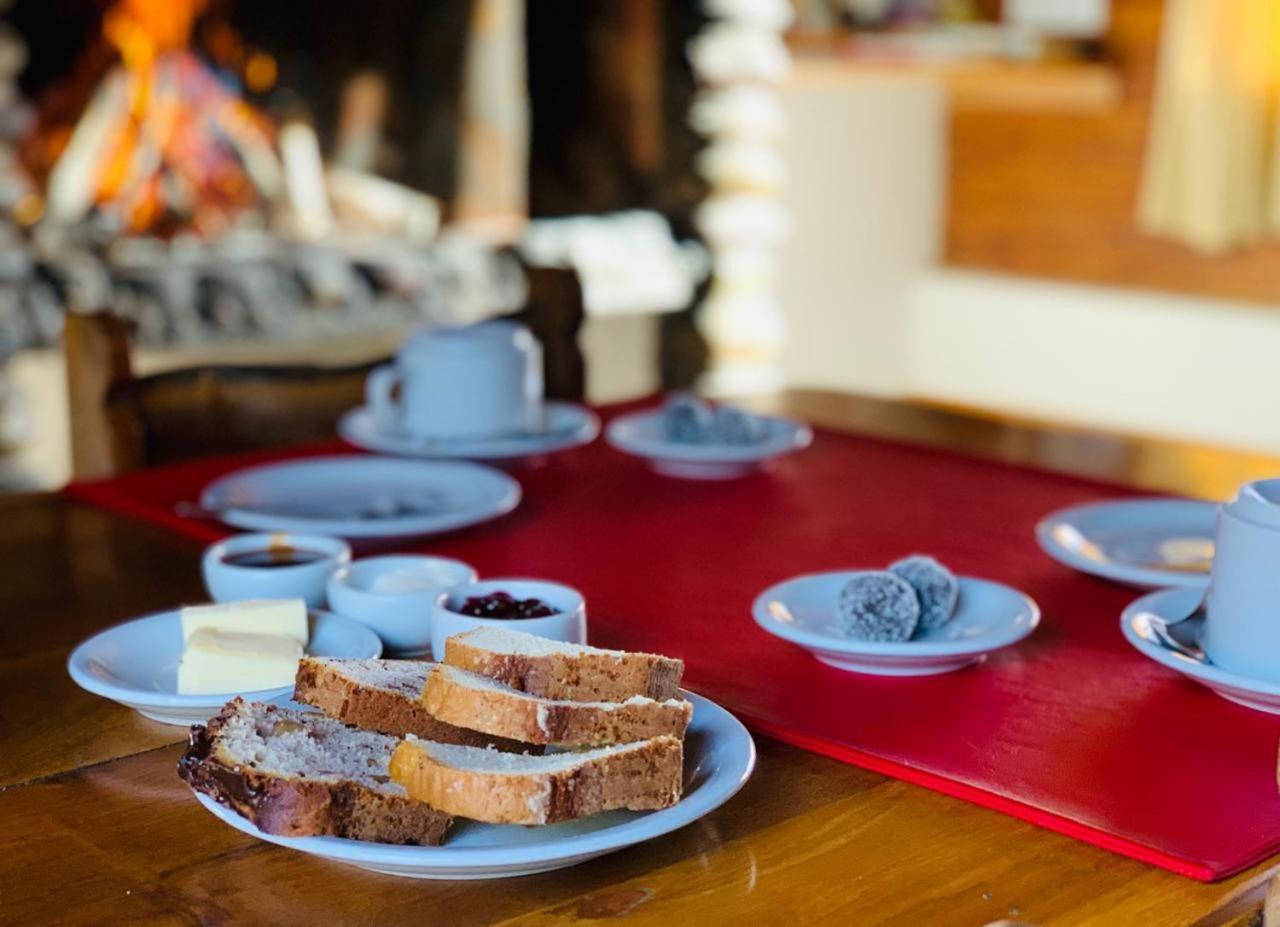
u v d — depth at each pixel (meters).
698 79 3.59
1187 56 3.60
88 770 0.79
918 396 4.34
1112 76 3.90
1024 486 1.40
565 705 0.69
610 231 3.57
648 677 0.73
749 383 3.74
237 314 2.96
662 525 1.26
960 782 0.76
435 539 1.21
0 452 2.66
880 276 4.14
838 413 1.71
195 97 3.12
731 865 0.69
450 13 3.41
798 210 3.80
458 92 3.46
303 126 3.27
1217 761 0.79
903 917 0.64
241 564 1.05
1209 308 3.80
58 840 0.71
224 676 0.83
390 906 0.65
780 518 1.28
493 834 0.67
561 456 1.50
